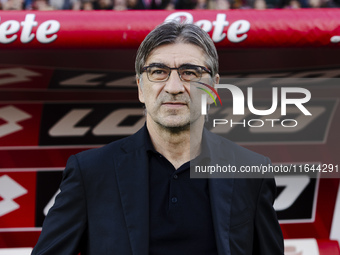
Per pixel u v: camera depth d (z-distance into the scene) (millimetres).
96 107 2365
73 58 2305
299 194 2338
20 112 2330
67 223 1279
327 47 2090
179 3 3938
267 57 2279
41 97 2340
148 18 2074
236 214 1336
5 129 2318
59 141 2350
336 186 2342
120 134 2373
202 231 1300
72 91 2350
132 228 1257
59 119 2352
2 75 2295
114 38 2070
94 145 2365
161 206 1310
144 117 2375
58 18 2072
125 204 1286
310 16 2074
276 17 2072
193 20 2062
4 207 2293
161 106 1308
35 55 2287
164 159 1355
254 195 1399
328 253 2287
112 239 1254
